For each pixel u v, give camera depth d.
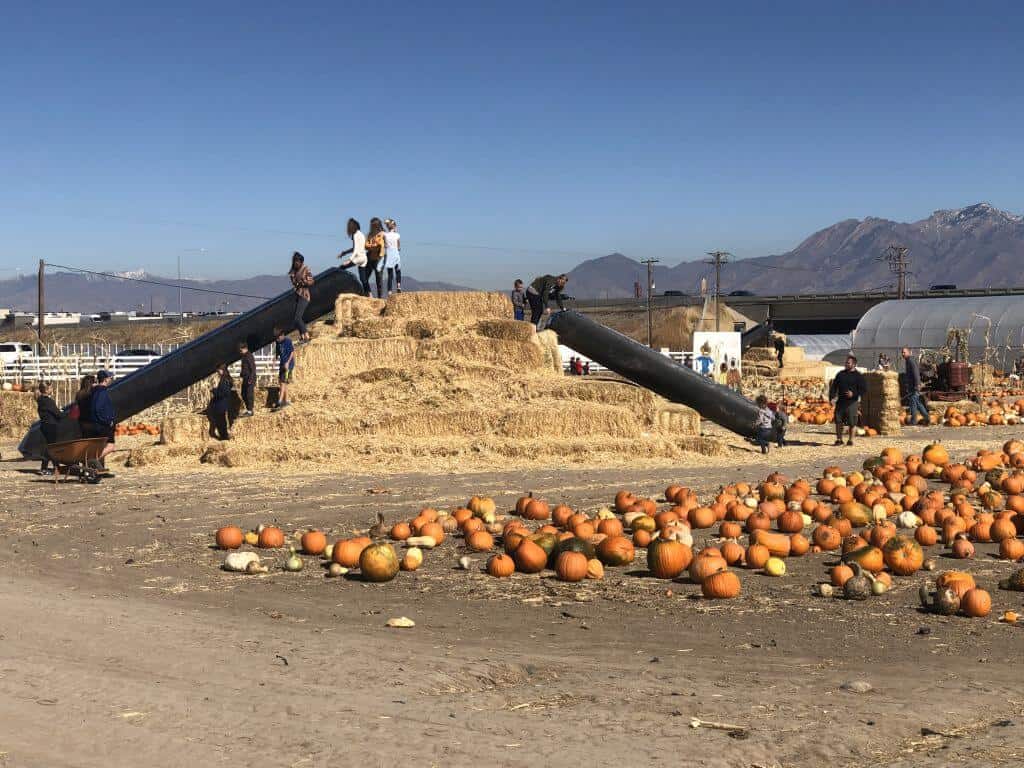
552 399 22.73
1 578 10.46
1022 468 18.61
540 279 32.66
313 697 6.15
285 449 20.27
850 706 6.25
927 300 82.38
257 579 10.65
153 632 7.89
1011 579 9.98
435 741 5.41
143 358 41.41
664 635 8.38
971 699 6.46
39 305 63.78
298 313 25.14
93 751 5.14
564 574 10.52
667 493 15.51
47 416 19.52
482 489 16.84
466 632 8.44
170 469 19.94
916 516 13.59
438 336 24.55
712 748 5.41
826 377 59.94
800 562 11.45
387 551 10.55
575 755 5.26
